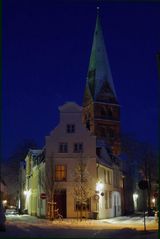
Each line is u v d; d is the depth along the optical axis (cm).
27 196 6962
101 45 12538
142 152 8531
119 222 4269
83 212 5062
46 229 3150
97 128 11638
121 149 10425
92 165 5222
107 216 5469
